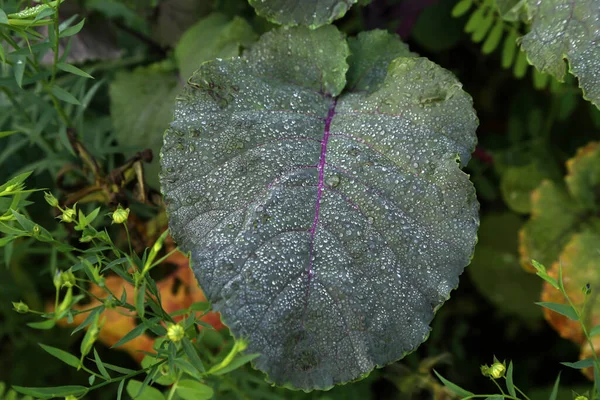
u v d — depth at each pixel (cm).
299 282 67
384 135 71
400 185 69
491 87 104
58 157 82
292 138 71
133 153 86
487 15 86
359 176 70
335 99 74
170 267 84
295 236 68
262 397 79
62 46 87
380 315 67
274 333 66
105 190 78
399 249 68
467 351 99
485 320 100
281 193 69
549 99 101
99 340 90
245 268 67
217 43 85
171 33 92
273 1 75
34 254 92
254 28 89
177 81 88
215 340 77
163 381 66
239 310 66
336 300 67
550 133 101
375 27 90
